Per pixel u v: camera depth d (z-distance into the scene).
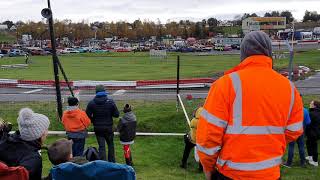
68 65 58.72
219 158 3.40
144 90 27.33
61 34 161.62
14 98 24.20
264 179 3.29
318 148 13.95
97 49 116.94
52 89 28.86
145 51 109.50
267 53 3.44
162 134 15.02
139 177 10.50
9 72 47.28
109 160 10.81
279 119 3.33
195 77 36.81
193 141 11.31
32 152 4.81
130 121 10.95
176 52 99.31
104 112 10.59
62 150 4.94
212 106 3.31
